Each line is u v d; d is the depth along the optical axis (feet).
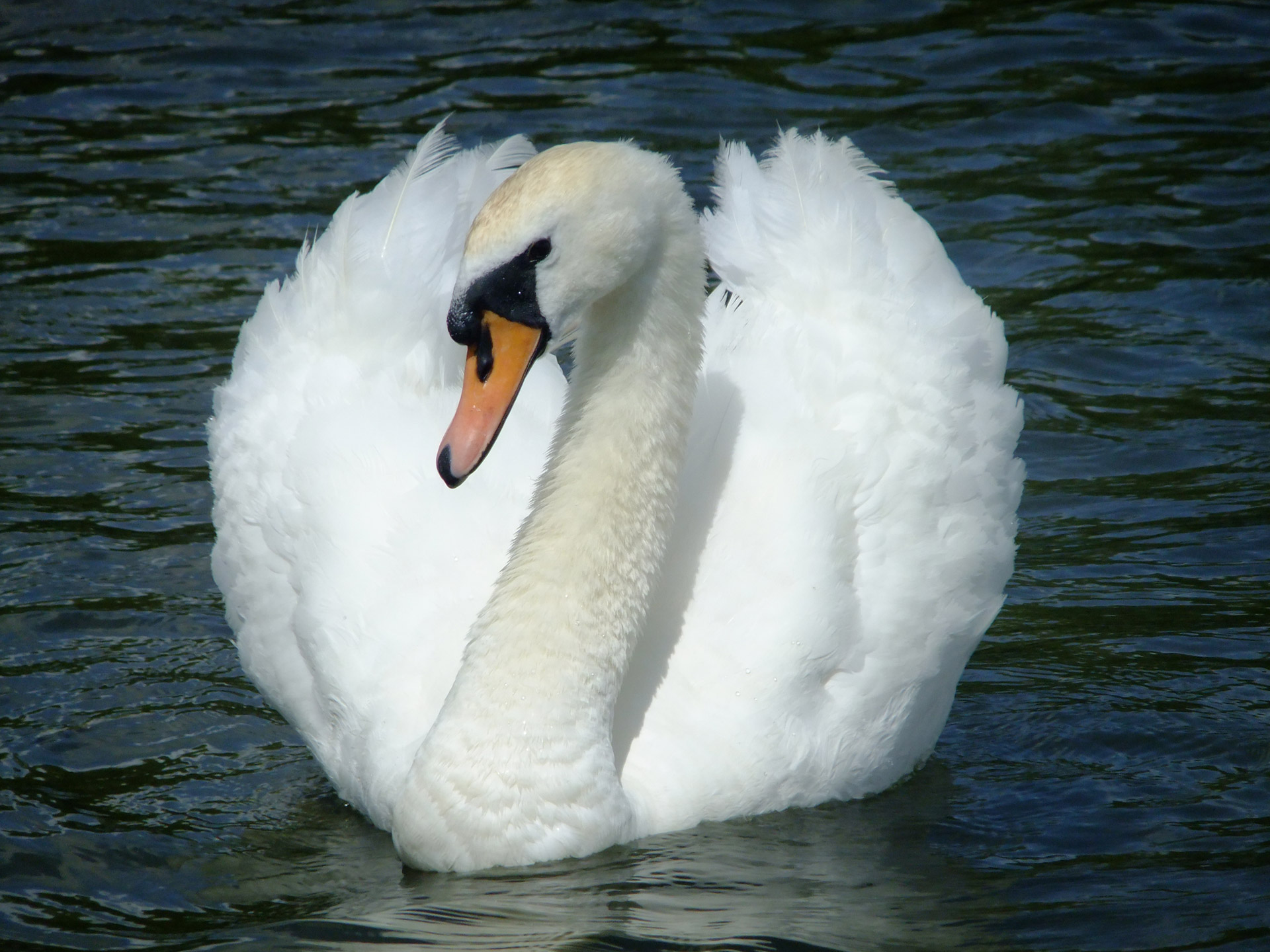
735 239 41.14
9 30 88.84
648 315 34.04
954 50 86.38
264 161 74.90
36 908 31.60
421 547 37.09
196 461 52.42
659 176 33.47
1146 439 53.78
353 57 86.38
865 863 33.17
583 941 29.78
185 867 33.55
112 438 53.67
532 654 33.47
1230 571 46.09
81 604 44.73
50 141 77.15
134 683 41.47
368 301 40.42
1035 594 45.57
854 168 41.55
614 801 33.63
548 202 31.76
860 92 81.41
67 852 33.94
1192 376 57.72
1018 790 36.58
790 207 40.83
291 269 65.10
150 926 30.94
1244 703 39.75
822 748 35.70
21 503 49.60
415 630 36.14
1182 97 80.94
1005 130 77.56
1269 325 60.95
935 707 37.91
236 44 87.76
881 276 39.68
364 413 39.11
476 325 31.96
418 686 35.65
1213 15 89.97
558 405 40.47
